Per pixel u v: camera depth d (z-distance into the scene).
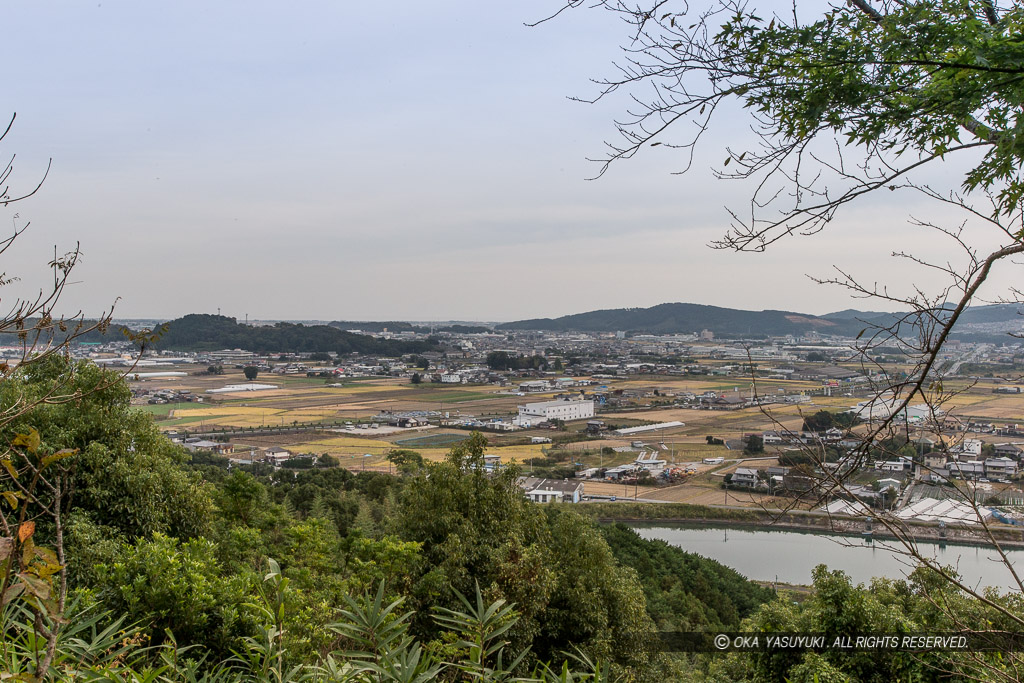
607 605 15.48
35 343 3.27
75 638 4.10
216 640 9.02
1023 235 3.85
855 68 3.57
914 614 11.23
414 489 16.25
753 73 3.61
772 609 13.10
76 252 3.34
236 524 16.52
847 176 3.69
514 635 12.83
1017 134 3.54
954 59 3.55
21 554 2.69
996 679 4.44
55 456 2.83
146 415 14.17
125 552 10.30
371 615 3.88
